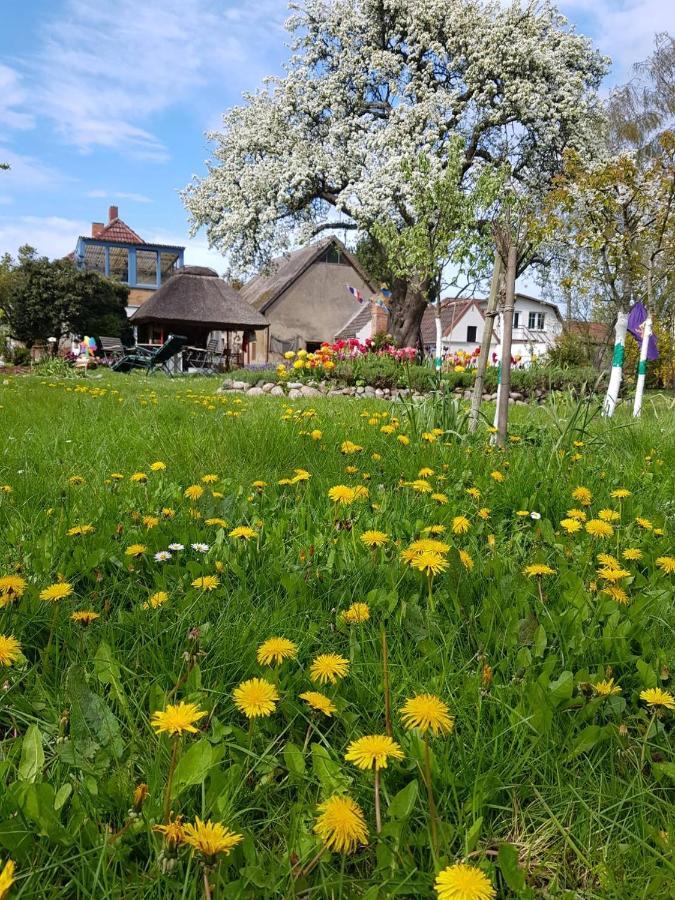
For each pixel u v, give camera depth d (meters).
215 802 0.80
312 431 3.61
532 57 17.88
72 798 0.82
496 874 0.77
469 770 0.91
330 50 19.91
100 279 30.08
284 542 1.83
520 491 2.35
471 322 34.59
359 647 1.21
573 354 14.90
